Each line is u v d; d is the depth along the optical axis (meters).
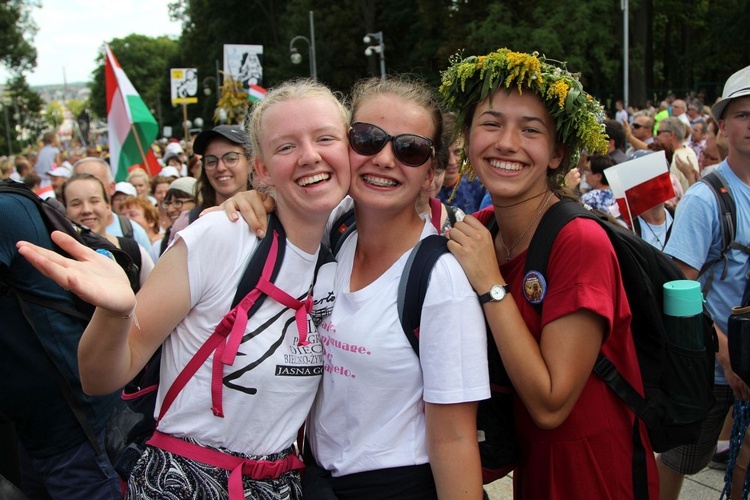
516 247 2.24
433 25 33.00
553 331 1.99
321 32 38.16
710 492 3.62
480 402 2.17
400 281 1.90
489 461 2.19
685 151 6.76
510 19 28.66
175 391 1.88
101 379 1.75
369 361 1.90
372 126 1.93
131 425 1.98
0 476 2.02
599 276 1.97
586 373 2.00
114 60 10.12
